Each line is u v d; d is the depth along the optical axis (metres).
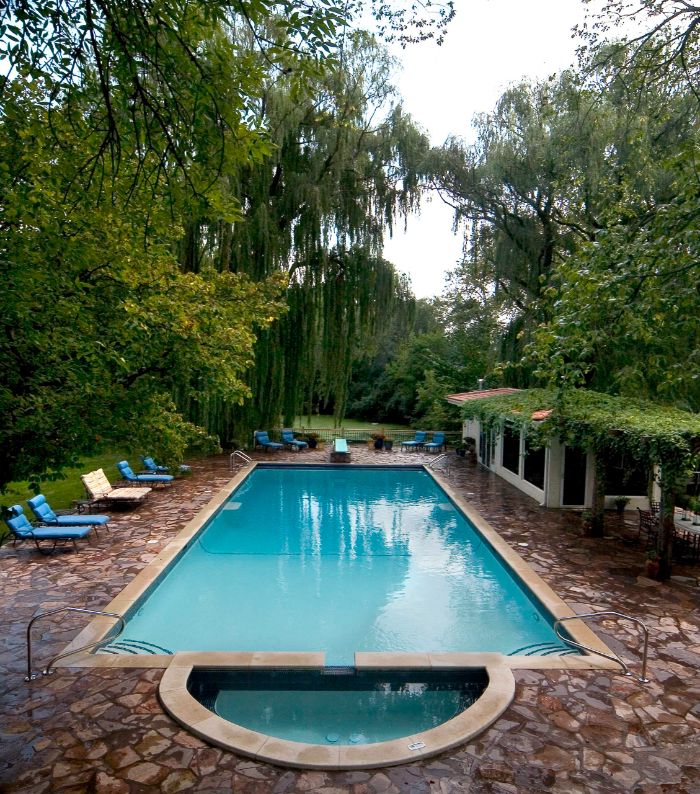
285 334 20.89
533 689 5.54
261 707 5.69
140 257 5.88
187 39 3.76
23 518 9.62
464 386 30.38
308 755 4.46
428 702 5.80
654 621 7.19
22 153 4.33
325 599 8.95
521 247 21.36
